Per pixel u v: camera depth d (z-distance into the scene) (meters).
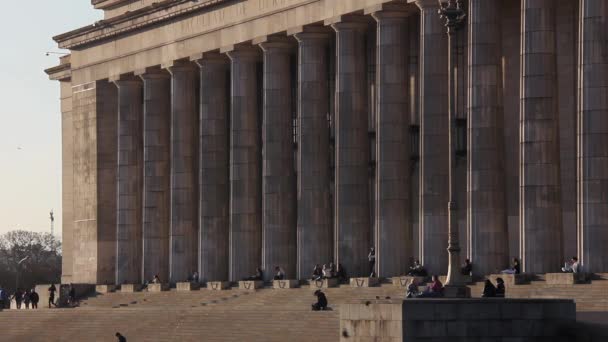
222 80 154.00
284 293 134.50
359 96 134.88
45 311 150.12
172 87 158.75
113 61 169.12
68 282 185.50
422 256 124.81
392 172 129.38
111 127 173.25
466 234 130.88
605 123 111.44
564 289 107.56
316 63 139.25
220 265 152.38
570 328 85.31
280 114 144.25
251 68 149.62
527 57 115.56
